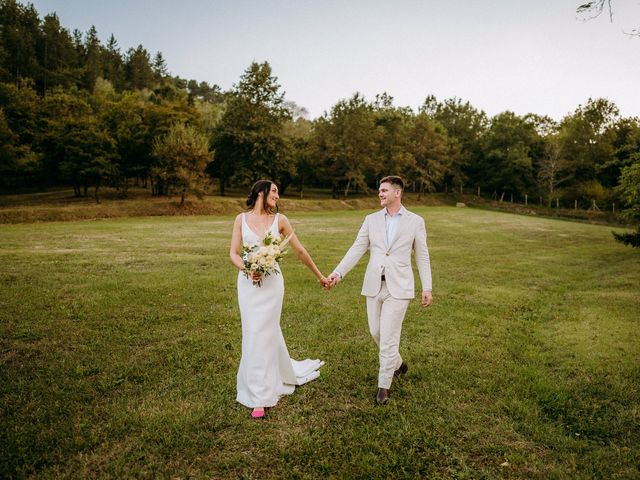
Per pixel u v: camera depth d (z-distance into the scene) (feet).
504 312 25.44
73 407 12.57
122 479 9.57
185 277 32.58
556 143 214.69
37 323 20.39
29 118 171.42
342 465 10.25
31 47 258.37
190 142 128.98
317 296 27.86
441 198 216.74
